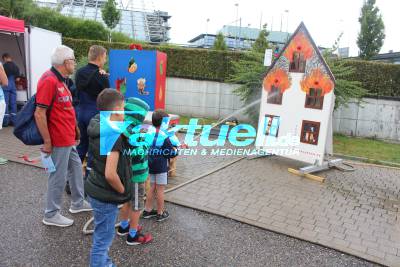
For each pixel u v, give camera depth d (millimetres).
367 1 15414
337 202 4902
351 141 9391
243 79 9328
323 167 6344
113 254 3334
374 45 15281
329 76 5758
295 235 3834
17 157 6051
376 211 4652
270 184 5500
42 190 4711
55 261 3160
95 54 4449
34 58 9188
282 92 6438
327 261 3396
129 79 6207
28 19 15117
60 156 3658
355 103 9461
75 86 4680
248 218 4203
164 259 3285
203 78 11406
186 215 4242
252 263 3289
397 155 7988
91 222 3889
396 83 9734
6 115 8406
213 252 3443
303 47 6031
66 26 15141
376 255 3541
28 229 3688
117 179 2617
